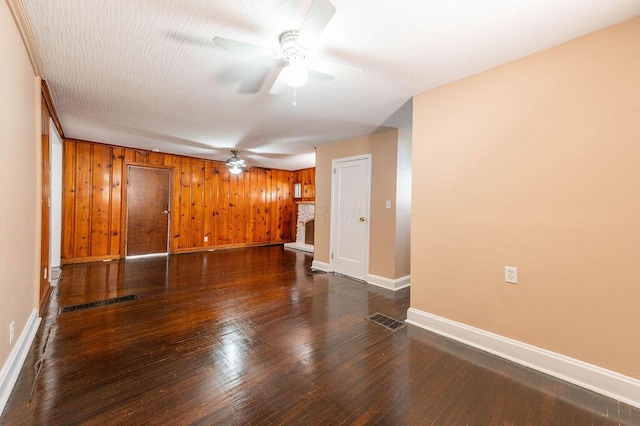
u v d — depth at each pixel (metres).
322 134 4.23
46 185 3.06
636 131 1.64
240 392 1.67
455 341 2.36
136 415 1.46
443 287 2.50
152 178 5.93
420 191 2.67
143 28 1.78
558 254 1.91
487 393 1.71
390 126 3.77
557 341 1.91
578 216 1.83
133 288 3.64
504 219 2.15
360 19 1.65
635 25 1.64
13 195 1.75
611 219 1.72
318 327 2.58
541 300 1.98
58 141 4.42
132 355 2.04
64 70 2.33
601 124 1.75
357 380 1.81
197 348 2.15
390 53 2.02
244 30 1.79
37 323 2.41
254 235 7.70
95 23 1.73
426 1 1.50
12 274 1.75
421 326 2.62
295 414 1.50
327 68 1.90
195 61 2.17
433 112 2.57
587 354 1.80
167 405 1.54
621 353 1.69
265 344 2.24
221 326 2.55
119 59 2.15
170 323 2.60
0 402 1.45
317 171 5.09
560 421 1.49
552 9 1.56
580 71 1.82
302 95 2.76
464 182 2.37
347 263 4.52
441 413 1.53
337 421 1.46
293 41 1.76
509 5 1.53
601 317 1.75
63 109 3.27
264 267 5.07
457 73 2.29
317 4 1.35
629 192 1.67
